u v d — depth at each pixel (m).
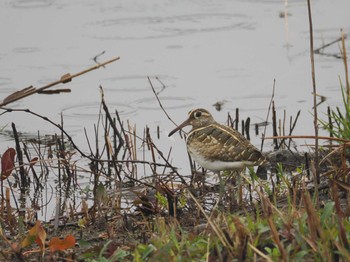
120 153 13.98
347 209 8.77
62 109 16.09
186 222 9.81
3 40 19.16
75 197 12.16
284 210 9.34
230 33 19.41
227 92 16.55
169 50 18.66
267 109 15.61
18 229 10.05
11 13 20.61
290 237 7.84
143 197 10.39
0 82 16.95
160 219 9.41
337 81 16.59
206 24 19.97
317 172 9.99
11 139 14.70
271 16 20.33
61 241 8.56
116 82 17.23
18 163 13.45
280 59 17.98
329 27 19.33
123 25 19.92
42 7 21.02
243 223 8.19
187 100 16.22
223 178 12.00
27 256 8.99
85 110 16.02
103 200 10.52
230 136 10.85
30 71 17.52
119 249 8.30
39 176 13.07
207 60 18.11
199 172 11.96
